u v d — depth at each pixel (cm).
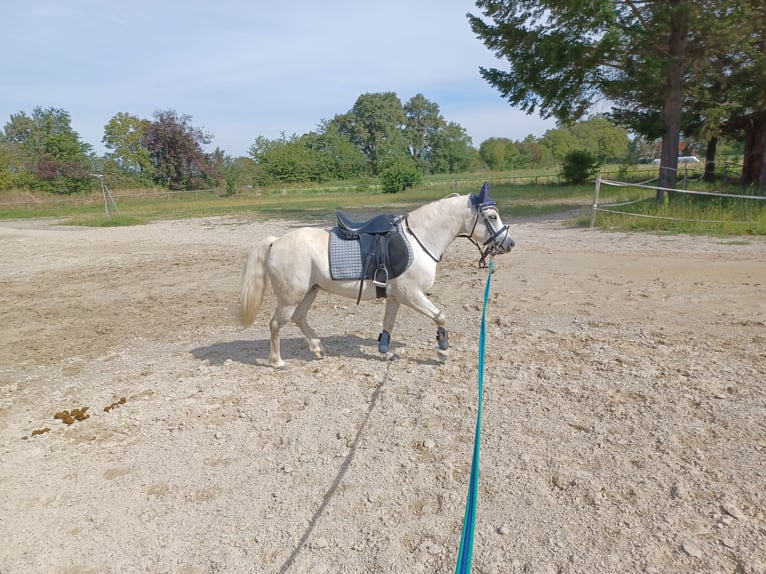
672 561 314
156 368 683
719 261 1085
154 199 4675
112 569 340
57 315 977
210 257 1537
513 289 967
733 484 376
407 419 496
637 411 484
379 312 880
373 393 557
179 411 542
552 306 848
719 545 322
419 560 329
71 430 514
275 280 601
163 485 422
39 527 380
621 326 731
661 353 623
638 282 955
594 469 403
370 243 578
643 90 1884
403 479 408
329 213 2731
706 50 1811
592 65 1803
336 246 583
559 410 495
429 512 370
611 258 1189
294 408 536
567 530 343
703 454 412
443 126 9575
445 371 604
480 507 370
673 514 350
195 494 409
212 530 370
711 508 353
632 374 566
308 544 349
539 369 592
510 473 404
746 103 2039
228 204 3869
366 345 714
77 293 1152
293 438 477
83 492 418
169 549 354
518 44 1991
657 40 1831
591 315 791
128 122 5653
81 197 4788
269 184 5984
